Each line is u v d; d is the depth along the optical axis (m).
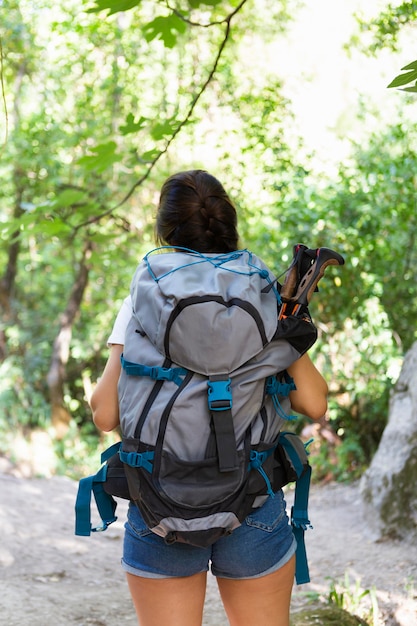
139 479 1.98
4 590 4.16
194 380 2.00
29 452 8.62
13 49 8.91
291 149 7.64
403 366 5.53
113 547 5.36
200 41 8.31
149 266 2.15
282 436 2.22
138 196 8.99
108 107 9.04
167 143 3.57
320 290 7.53
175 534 1.97
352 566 4.61
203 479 1.96
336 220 7.41
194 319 1.98
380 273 7.65
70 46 8.92
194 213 2.28
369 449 7.89
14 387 9.48
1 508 5.86
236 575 2.12
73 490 7.17
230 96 7.95
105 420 2.21
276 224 7.98
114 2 2.78
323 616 3.71
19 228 3.56
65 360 9.71
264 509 2.12
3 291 10.31
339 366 7.70
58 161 9.07
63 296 10.88
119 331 2.22
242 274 2.10
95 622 3.80
